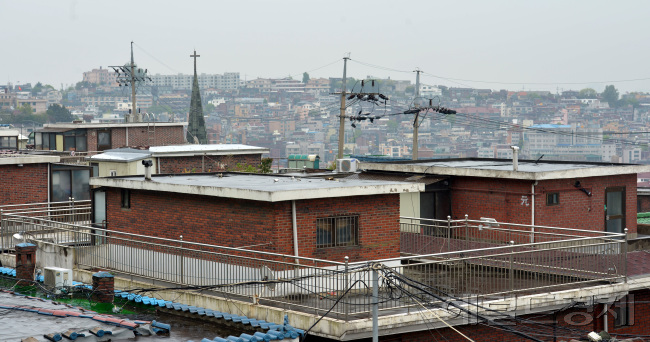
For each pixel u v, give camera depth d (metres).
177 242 22.78
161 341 16.33
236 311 19.66
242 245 21.61
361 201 22.03
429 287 19.06
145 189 24.08
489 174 28.09
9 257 25.72
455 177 29.56
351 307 18.61
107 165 39.28
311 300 19.67
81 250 24.39
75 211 33.91
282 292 19.89
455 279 21.31
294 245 20.86
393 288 19.42
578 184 28.11
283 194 20.31
